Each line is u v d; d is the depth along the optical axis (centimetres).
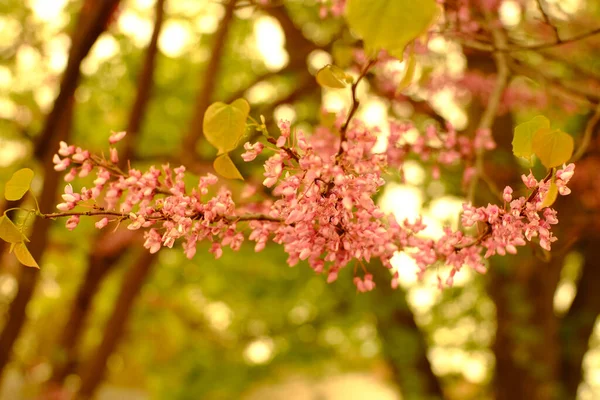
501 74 290
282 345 991
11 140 748
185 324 1074
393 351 761
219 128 137
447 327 810
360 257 162
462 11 270
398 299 754
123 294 712
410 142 267
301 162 145
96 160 161
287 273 912
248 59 962
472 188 253
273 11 686
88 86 856
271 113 652
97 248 742
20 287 595
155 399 1030
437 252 172
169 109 957
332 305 947
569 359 790
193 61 958
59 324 1059
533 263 662
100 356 707
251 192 212
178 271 1016
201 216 159
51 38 702
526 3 443
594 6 728
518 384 712
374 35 86
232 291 1006
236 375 990
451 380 838
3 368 605
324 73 151
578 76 453
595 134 613
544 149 138
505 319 701
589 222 624
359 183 148
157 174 164
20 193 147
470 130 496
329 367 1154
